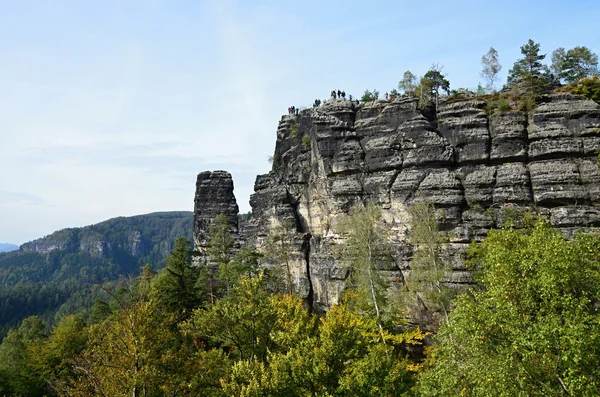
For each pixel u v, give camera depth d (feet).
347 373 93.35
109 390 81.97
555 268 77.46
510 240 113.70
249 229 283.18
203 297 237.04
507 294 78.54
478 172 202.18
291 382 88.94
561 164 188.96
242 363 91.15
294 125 273.13
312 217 250.16
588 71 254.47
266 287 228.84
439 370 84.79
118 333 91.61
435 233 164.45
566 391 68.54
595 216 175.42
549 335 68.44
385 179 218.18
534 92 213.05
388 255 203.10
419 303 184.96
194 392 98.12
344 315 125.39
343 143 234.99
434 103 228.63
